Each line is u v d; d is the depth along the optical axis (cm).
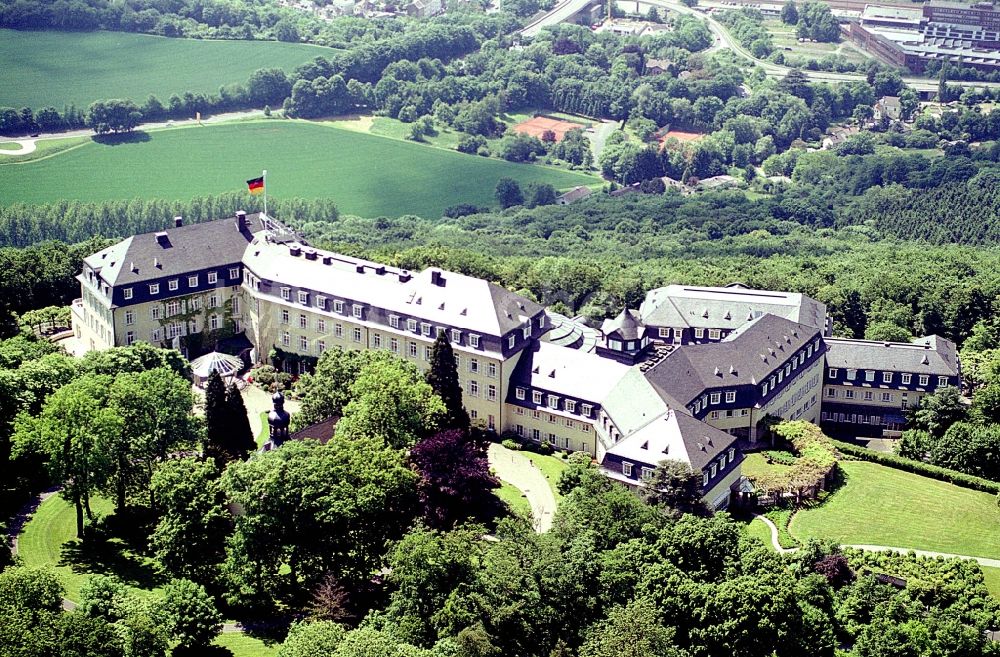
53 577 19425
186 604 19700
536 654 19862
